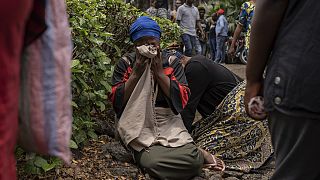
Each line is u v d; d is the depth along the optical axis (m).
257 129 3.80
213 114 3.90
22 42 1.35
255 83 1.97
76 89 3.45
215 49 12.65
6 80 1.28
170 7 12.04
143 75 3.49
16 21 1.26
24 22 1.30
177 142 3.46
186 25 10.04
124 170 3.44
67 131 1.47
